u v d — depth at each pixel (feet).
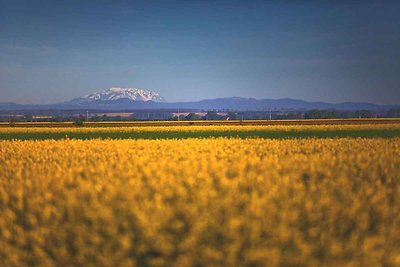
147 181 53.83
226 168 62.34
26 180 55.98
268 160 73.26
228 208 40.83
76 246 36.01
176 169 62.64
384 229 37.60
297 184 51.13
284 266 32.01
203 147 108.58
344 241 36.29
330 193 48.29
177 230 37.22
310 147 109.81
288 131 211.00
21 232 37.50
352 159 75.10
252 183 52.37
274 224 37.17
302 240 34.27
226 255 32.76
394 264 31.99
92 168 64.03
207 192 45.21
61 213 41.70
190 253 33.14
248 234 35.29
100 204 41.37
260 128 227.81
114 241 35.29
